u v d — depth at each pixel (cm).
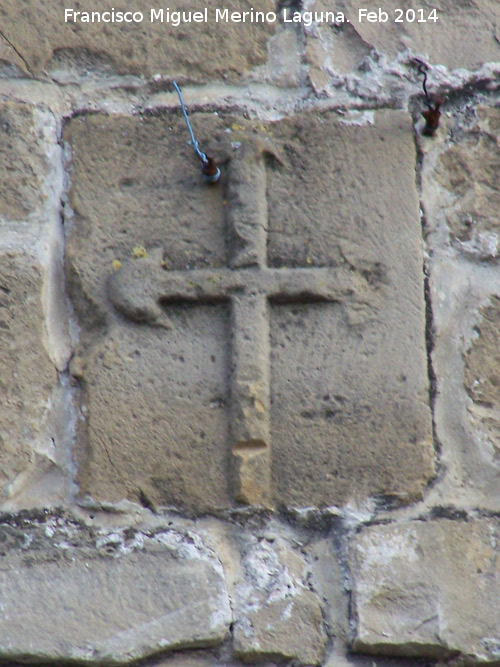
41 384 786
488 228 840
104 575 744
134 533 758
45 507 764
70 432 780
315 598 749
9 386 782
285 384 785
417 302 809
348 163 834
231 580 750
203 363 787
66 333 798
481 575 758
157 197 818
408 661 745
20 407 780
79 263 802
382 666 741
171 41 862
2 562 744
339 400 785
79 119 839
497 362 812
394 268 813
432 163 850
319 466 775
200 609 739
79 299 798
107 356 785
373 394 788
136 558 750
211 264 802
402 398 789
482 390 805
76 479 770
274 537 763
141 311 786
